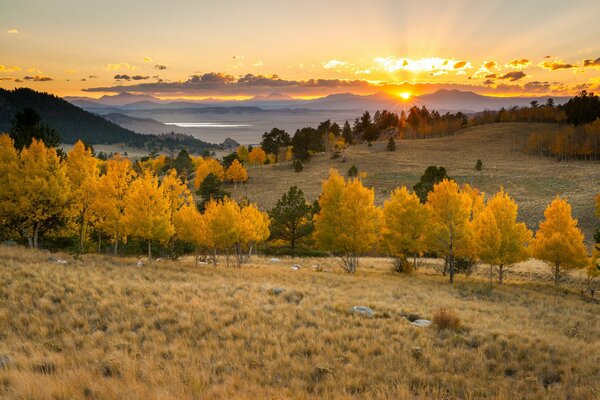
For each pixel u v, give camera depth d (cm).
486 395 1035
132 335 1318
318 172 10994
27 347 1166
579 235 3108
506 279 3588
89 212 3111
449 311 1628
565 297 2797
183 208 3344
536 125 16450
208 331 1421
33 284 1702
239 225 3266
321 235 3234
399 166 11212
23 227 2859
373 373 1127
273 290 2039
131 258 2869
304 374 1114
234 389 984
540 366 1231
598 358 1344
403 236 3144
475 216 3734
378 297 2133
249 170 11850
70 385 900
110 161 2909
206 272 2583
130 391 891
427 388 1026
